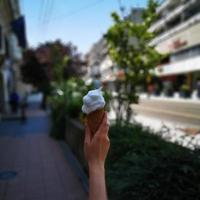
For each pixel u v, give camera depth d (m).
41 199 5.38
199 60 37.22
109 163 4.82
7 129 14.66
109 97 7.61
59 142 10.72
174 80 46.56
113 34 8.25
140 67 8.30
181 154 3.58
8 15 24.56
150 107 25.97
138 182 3.38
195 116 18.19
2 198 5.47
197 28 37.34
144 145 5.00
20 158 8.44
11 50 27.89
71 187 5.95
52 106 14.30
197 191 3.11
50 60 30.05
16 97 22.67
